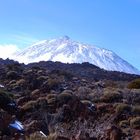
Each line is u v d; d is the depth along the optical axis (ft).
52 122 72.38
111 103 86.58
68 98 82.74
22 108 79.46
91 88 108.37
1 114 66.08
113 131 62.39
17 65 134.92
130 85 123.95
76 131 69.15
